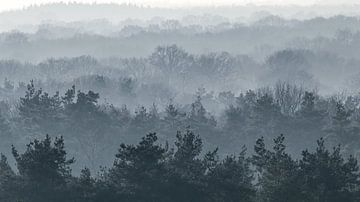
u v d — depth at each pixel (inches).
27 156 6053.2
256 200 6136.8
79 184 5984.3
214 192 6033.5
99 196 5826.8
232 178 6259.8
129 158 6023.6
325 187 6092.5
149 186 5930.1
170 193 5910.4
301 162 6328.7
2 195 5885.8
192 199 5935.0
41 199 5812.0
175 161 6343.5
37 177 5964.6
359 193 6186.0
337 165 6235.2
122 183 6043.3
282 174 6008.9
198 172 6240.2
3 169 6289.4
